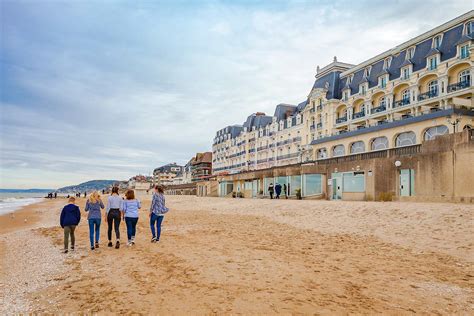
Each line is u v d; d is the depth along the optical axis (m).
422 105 35.66
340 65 51.62
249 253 9.48
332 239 11.98
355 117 45.47
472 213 12.52
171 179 170.62
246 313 5.11
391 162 22.45
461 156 17.73
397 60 40.53
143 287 6.52
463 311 5.38
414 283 6.81
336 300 5.74
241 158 83.81
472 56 30.78
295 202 24.75
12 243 13.53
